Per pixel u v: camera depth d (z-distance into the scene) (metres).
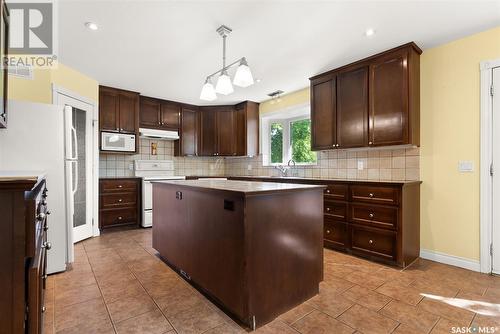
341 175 3.56
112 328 1.54
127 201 4.07
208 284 1.87
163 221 2.63
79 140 3.40
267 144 4.91
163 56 2.85
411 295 1.95
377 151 3.15
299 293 1.83
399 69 2.62
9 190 0.96
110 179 3.90
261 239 1.60
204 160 5.49
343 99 3.11
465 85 2.46
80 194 3.39
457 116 2.51
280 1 1.90
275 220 1.68
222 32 2.30
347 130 3.06
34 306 1.04
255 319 1.56
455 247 2.53
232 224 1.63
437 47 2.63
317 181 3.18
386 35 2.40
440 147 2.62
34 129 2.19
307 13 2.05
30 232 1.06
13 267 0.97
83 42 2.52
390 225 2.52
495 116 2.31
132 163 4.58
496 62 2.28
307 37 2.43
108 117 3.91
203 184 2.16
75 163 2.63
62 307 1.77
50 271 2.29
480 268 2.38
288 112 4.42
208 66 3.14
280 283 1.70
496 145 2.31
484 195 2.36
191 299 1.89
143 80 3.65
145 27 2.26
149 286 2.10
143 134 4.32
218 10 2.01
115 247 3.13
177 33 2.36
